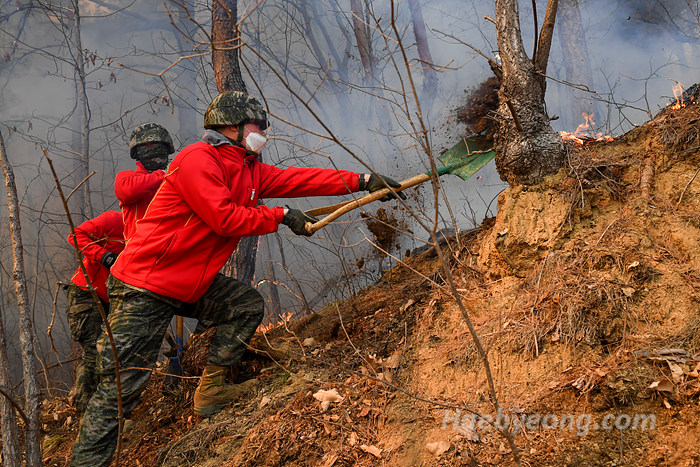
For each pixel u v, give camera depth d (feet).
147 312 9.23
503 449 7.39
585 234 9.20
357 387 9.41
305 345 11.39
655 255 8.56
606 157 9.96
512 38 9.85
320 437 8.66
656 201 9.26
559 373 7.91
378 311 11.37
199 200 9.02
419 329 10.06
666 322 7.85
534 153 9.74
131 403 9.23
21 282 9.11
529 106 9.78
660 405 7.06
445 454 7.61
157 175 11.13
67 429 13.19
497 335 8.66
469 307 9.60
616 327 8.00
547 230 9.36
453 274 10.65
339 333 11.46
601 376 7.44
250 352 11.69
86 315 12.04
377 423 8.61
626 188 9.57
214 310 10.19
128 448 10.91
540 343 8.28
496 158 10.30
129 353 9.08
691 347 7.42
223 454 9.20
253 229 9.23
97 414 9.00
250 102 9.87
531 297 8.88
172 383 11.95
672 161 9.50
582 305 8.23
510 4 9.89
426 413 8.38
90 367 12.16
